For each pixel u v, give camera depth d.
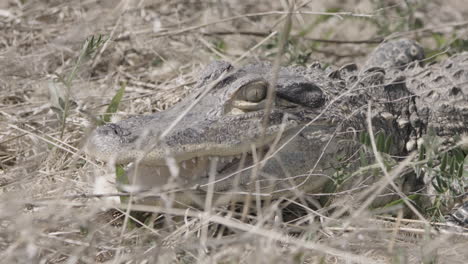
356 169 9.11
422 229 8.09
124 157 7.89
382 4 14.41
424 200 9.36
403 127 10.12
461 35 13.68
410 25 14.22
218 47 13.73
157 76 12.75
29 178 8.83
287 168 8.68
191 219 8.14
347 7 15.37
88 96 11.25
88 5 13.55
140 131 8.16
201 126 8.30
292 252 6.91
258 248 6.74
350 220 7.27
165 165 8.04
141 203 7.98
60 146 9.29
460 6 15.98
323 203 8.97
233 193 7.96
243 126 8.45
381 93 10.16
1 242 7.07
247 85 8.58
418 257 7.38
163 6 14.46
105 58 12.85
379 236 7.71
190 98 9.16
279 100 8.82
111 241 7.52
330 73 9.95
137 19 13.78
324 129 8.97
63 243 7.39
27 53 12.51
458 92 10.61
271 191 8.49
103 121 9.76
